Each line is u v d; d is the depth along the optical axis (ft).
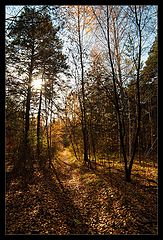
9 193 36.50
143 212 28.30
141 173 50.62
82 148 101.55
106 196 35.55
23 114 61.31
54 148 111.86
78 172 61.82
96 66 66.08
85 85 73.31
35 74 68.23
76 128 102.94
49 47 69.05
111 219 27.30
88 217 28.81
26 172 52.11
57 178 53.78
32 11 24.64
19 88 55.57
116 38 55.42
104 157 81.25
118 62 56.90
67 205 33.63
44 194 38.45
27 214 28.35
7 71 49.06
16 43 42.68
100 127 75.10
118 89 64.08
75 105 98.22
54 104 78.79
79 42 72.90
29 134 62.85
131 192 36.14
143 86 74.43
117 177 47.57
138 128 44.34
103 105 73.61
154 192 35.73
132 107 82.89
